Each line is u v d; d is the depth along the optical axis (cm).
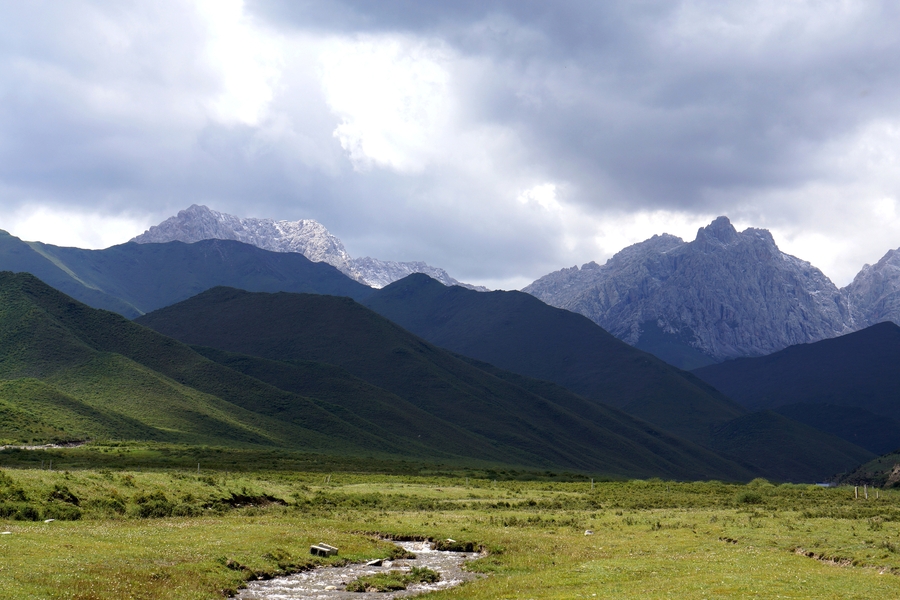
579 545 6191
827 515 8212
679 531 7019
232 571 4647
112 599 3659
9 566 3909
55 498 6438
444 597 4188
